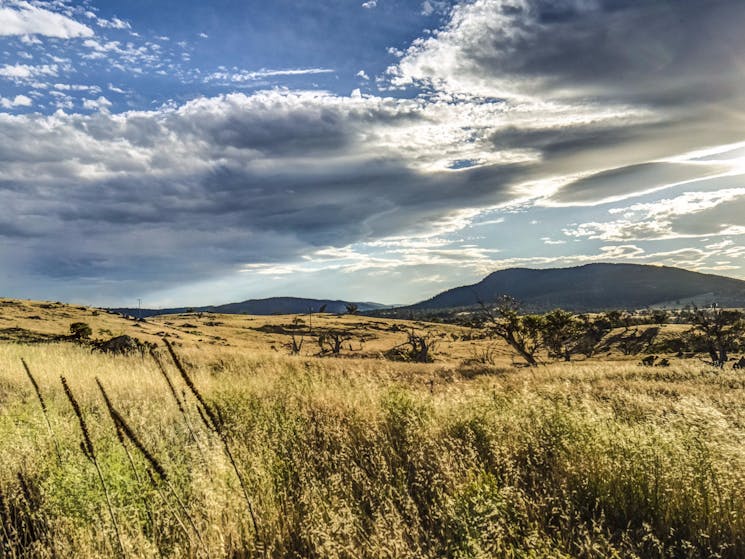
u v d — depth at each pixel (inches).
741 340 2396.7
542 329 1784.0
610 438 209.0
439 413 271.9
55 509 166.7
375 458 211.8
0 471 194.2
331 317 6146.7
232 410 304.7
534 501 164.7
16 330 2356.1
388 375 589.9
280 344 3681.1
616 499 170.1
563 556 124.9
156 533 158.6
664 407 335.0
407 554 131.6
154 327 3499.0
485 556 123.6
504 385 521.7
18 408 317.7
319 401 333.4
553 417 244.5
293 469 205.8
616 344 3580.2
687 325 4047.7
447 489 175.5
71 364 576.4
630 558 132.3
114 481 180.4
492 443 209.6
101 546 147.9
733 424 239.5
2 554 146.3
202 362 741.3
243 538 153.6
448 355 2295.8
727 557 139.9
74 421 263.9
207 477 184.9
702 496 162.6
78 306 3705.7
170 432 249.1
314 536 145.6
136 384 435.8
